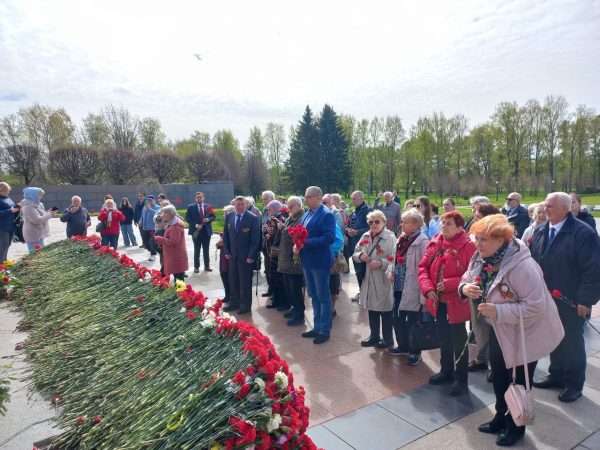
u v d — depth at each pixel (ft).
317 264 16.53
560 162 145.38
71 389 10.44
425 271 12.61
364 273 15.90
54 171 122.52
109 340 11.94
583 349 11.82
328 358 14.99
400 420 10.84
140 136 159.84
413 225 13.89
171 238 21.71
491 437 10.07
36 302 18.37
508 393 8.63
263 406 7.27
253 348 8.38
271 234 22.18
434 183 148.66
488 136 150.00
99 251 22.68
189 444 6.62
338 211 25.77
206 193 131.03
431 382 12.88
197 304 12.21
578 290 11.48
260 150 201.05
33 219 28.43
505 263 9.28
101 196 114.21
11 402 10.62
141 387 8.87
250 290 20.77
